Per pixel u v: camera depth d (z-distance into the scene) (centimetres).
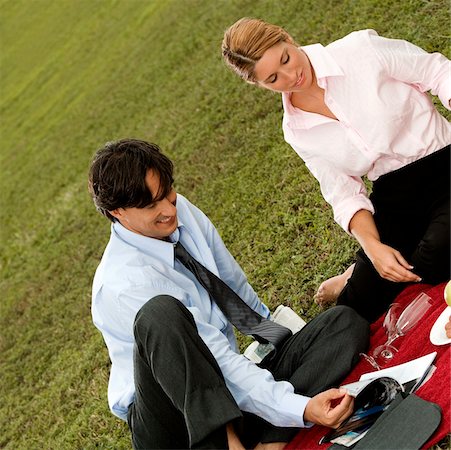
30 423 504
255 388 257
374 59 279
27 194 983
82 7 1562
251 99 636
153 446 260
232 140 602
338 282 346
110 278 273
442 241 275
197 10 1010
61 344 581
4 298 726
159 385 247
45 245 785
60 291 666
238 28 274
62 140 1061
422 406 235
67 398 493
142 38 1141
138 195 257
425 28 491
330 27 607
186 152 656
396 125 281
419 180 287
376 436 236
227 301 287
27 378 570
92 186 264
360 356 276
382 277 287
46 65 1436
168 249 280
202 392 239
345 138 290
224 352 262
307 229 421
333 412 243
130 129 873
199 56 873
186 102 757
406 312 279
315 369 272
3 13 1828
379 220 300
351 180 299
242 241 468
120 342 276
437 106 421
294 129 298
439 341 260
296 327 318
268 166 524
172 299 248
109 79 1118
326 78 280
